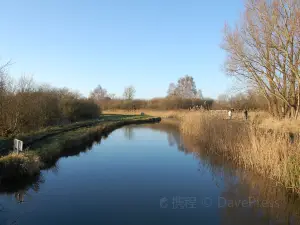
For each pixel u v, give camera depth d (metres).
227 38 18.11
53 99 18.83
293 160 6.92
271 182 7.58
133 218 5.33
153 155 11.73
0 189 6.79
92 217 5.34
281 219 5.33
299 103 16.69
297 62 15.03
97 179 7.98
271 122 16.86
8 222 5.04
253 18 16.67
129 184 7.55
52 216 5.34
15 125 12.06
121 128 24.53
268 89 17.78
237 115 20.97
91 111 29.34
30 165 7.65
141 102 54.25
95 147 13.91
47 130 15.50
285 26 15.01
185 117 21.11
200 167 9.54
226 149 11.01
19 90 13.17
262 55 16.89
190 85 68.25
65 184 7.44
